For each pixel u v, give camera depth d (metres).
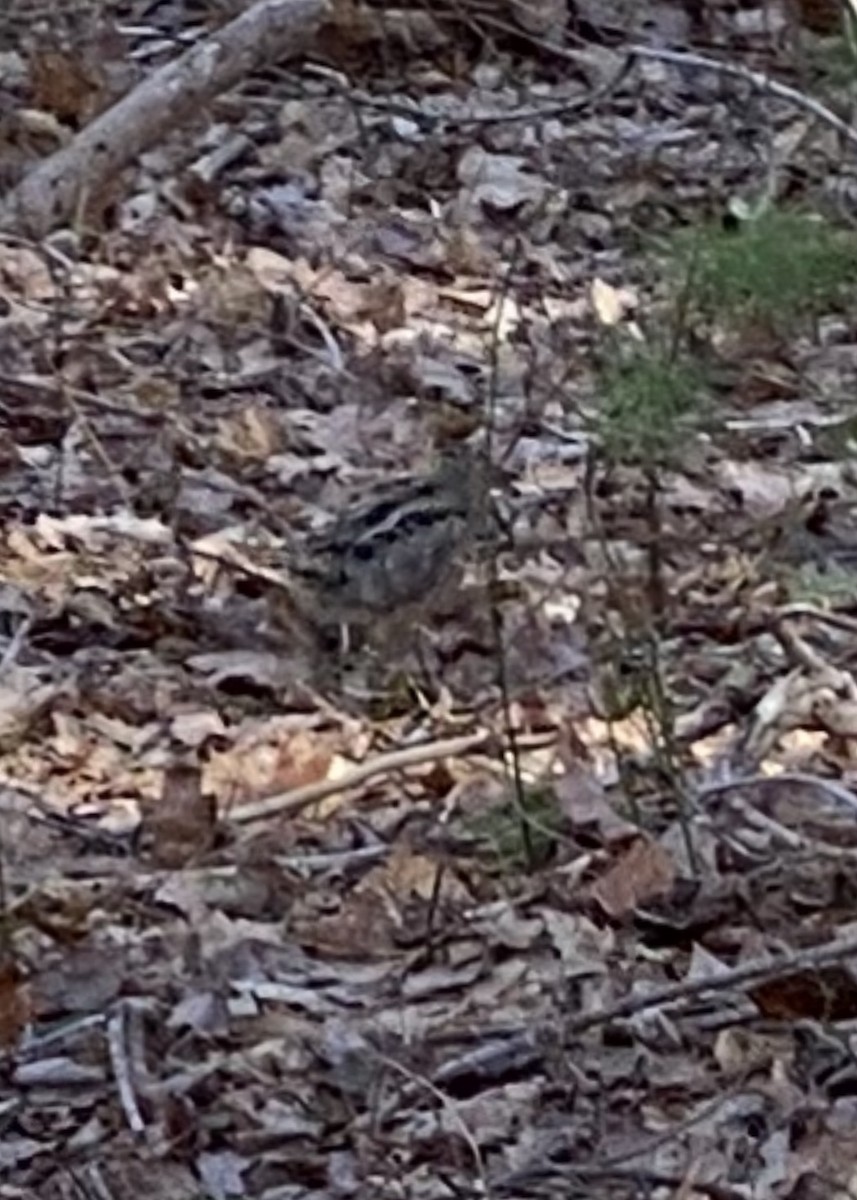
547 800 10.97
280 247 16.03
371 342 14.98
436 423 14.12
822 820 11.00
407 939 10.34
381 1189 9.12
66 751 11.51
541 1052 9.64
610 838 10.81
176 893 10.54
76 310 15.11
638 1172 9.20
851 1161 9.28
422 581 11.88
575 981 10.10
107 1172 9.23
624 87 17.83
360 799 11.14
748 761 11.41
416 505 11.88
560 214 16.31
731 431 12.92
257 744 11.56
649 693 11.03
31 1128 9.44
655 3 18.80
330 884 10.66
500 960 10.24
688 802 10.75
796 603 12.35
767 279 10.60
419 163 16.97
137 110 15.87
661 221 16.16
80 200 15.80
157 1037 9.77
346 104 17.38
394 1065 9.34
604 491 12.73
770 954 10.14
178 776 11.03
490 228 16.33
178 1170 9.26
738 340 11.04
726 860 10.73
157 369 14.66
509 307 15.38
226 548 12.98
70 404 14.21
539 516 12.75
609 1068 9.66
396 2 18.25
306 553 12.24
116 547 12.98
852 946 9.54
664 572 12.22
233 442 13.93
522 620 12.04
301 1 15.99
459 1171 9.23
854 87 13.24
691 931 10.34
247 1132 9.38
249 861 10.72
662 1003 9.66
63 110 17.09
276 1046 9.73
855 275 10.66
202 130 16.95
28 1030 9.83
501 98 17.84
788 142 16.28
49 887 10.51
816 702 11.78
